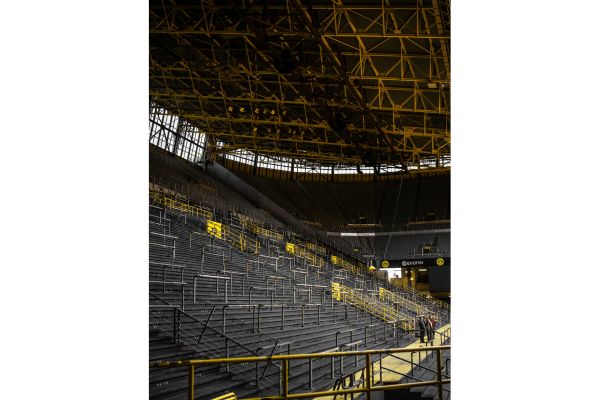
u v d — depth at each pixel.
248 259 20.92
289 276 21.89
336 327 17.73
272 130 34.03
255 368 10.07
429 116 27.61
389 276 41.41
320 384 10.32
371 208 45.78
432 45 21.42
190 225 21.36
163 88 29.33
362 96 27.00
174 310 9.60
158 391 7.66
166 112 30.98
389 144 32.62
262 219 35.00
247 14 20.78
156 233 15.49
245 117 32.38
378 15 20.03
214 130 34.28
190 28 22.16
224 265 16.78
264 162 45.47
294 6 18.91
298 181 47.75
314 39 21.33
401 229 43.09
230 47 25.55
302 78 26.20
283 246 30.72
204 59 25.72
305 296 19.94
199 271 15.00
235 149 36.88
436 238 41.69
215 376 9.04
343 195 46.72
